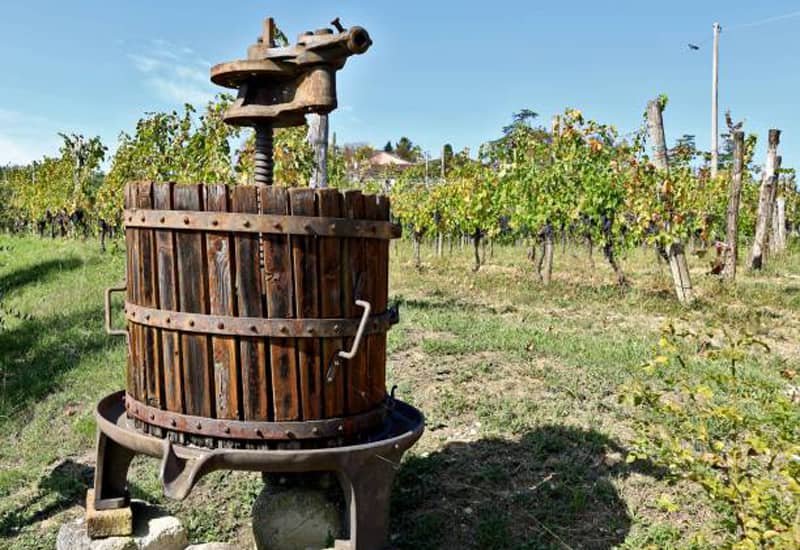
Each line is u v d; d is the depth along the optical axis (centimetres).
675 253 1075
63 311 987
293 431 307
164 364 312
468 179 1659
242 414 304
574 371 628
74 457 526
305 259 304
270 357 303
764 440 289
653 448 421
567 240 2211
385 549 334
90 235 2200
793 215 2569
